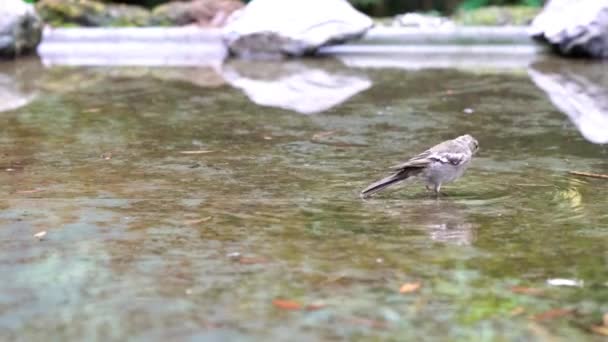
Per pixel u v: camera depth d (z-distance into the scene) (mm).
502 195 9570
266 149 11914
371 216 8672
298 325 5926
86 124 13523
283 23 20625
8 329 5848
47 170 10648
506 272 7000
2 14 20297
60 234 7945
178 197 9383
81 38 21766
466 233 8094
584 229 8227
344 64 19656
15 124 13492
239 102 15297
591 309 6254
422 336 5770
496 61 19906
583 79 17391
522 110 14570
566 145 12148
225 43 21031
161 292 6512
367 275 6902
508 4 26031
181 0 26344
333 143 12273
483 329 5898
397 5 27562
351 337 5742
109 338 5711
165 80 17562
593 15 19812
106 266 7074
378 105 15031
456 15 23062
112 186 9859
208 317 6055
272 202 9203
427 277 6867
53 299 6363
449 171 9422
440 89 16484
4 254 7359
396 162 11148
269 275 6887
